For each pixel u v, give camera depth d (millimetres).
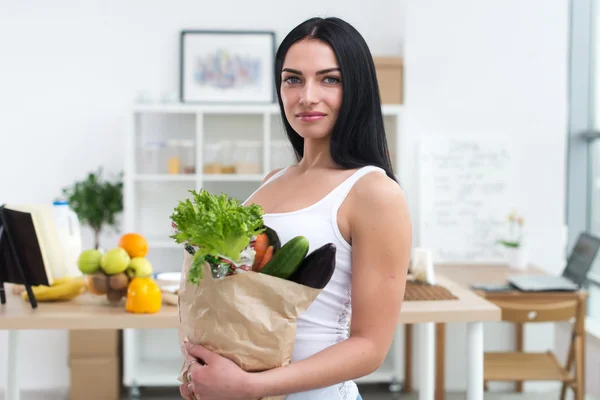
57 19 4445
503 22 4289
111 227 4430
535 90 4301
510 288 3359
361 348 1234
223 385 1157
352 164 1343
